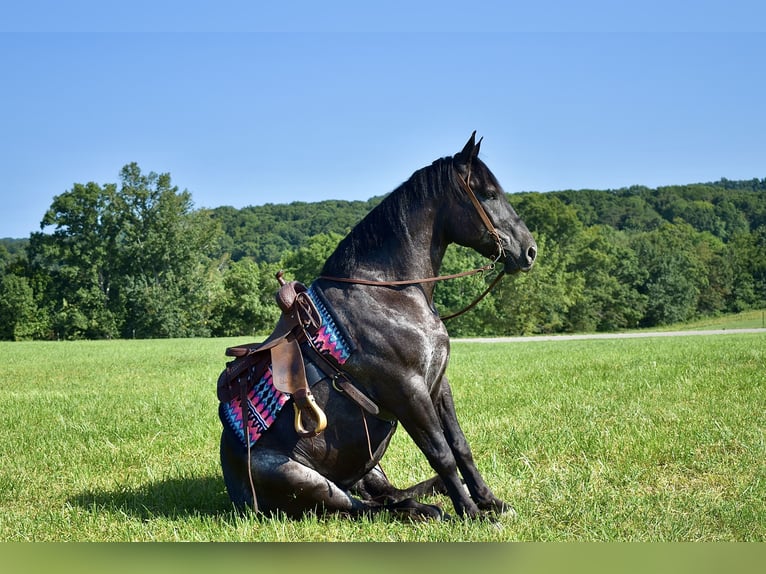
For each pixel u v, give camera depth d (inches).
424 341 223.6
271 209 6363.2
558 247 3265.3
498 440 344.5
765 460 285.6
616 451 311.0
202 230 3065.9
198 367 835.4
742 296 3853.3
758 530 212.8
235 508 238.7
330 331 225.1
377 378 221.5
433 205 234.1
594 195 6555.1
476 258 2578.7
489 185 233.3
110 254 2935.5
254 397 231.9
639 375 556.1
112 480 306.7
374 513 229.9
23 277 2851.9
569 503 241.1
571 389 497.7
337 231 5733.3
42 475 315.6
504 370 671.8
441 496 260.1
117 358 1038.4
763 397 419.8
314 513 230.1
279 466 225.1
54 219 2925.7
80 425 424.8
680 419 364.5
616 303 3280.0
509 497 252.8
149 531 229.8
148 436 392.5
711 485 261.3
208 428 407.8
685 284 3430.1
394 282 228.2
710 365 596.4
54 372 816.3
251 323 2962.6
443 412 237.1
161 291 2871.6
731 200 6845.5
